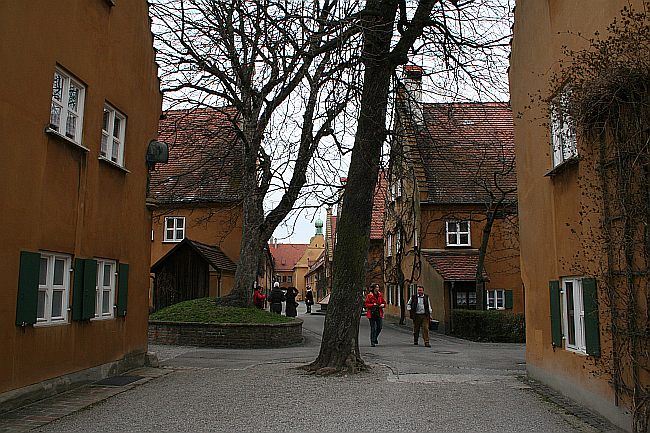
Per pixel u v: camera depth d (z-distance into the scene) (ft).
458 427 26.48
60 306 33.50
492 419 28.17
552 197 35.88
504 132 96.12
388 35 43.47
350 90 43.42
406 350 61.46
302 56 41.50
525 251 42.22
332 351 42.16
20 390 28.84
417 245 97.25
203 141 71.72
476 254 93.45
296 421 27.17
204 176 74.38
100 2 37.11
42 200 30.60
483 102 50.06
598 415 29.14
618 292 26.55
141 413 28.55
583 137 29.58
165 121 74.54
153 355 45.55
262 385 36.76
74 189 34.01
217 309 68.90
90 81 35.73
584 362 31.14
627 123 24.97
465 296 91.04
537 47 38.52
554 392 35.53
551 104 32.32
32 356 29.91
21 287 28.58
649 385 24.12
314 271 275.59
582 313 32.01
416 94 49.85
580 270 30.94
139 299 44.16
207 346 64.13
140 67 44.01
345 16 41.32
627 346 25.70
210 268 97.71
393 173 53.57
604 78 24.88
